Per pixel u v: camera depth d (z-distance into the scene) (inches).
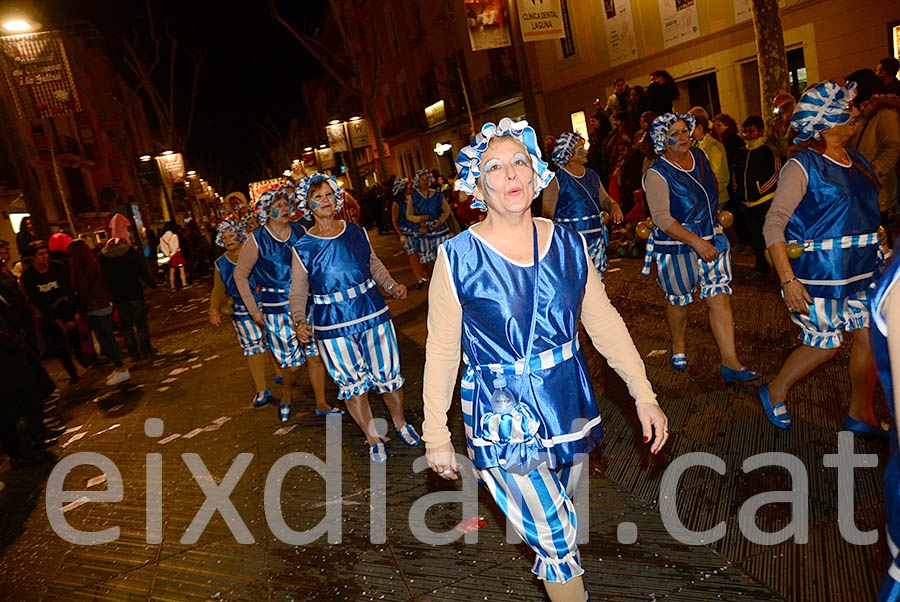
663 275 188.5
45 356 405.1
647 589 108.7
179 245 820.0
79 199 1240.8
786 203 135.3
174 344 433.1
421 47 1331.2
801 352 143.9
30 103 443.8
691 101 652.7
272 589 130.0
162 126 1302.9
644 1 655.8
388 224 950.4
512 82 983.0
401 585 123.6
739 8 557.6
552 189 230.5
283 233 217.5
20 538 178.4
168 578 141.6
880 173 255.1
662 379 194.1
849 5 463.2
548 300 84.4
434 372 90.1
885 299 48.8
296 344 222.2
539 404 85.0
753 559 111.0
